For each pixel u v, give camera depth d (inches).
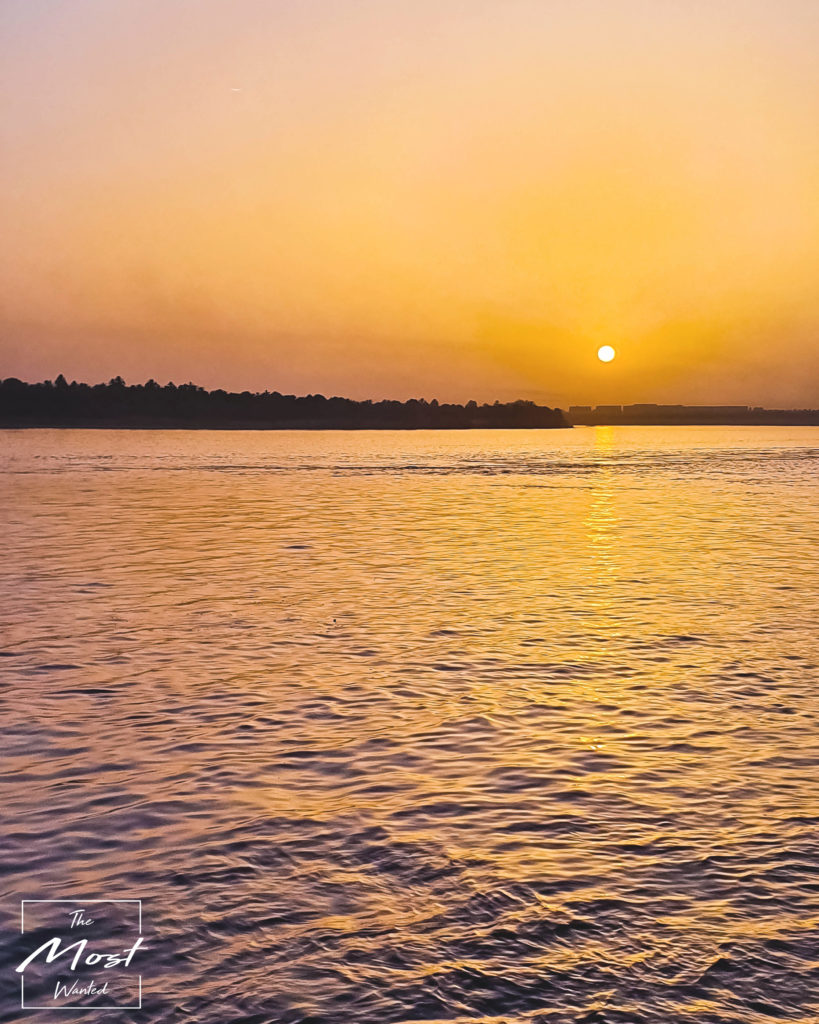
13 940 312.2
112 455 4980.3
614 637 738.8
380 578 1042.7
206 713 548.4
